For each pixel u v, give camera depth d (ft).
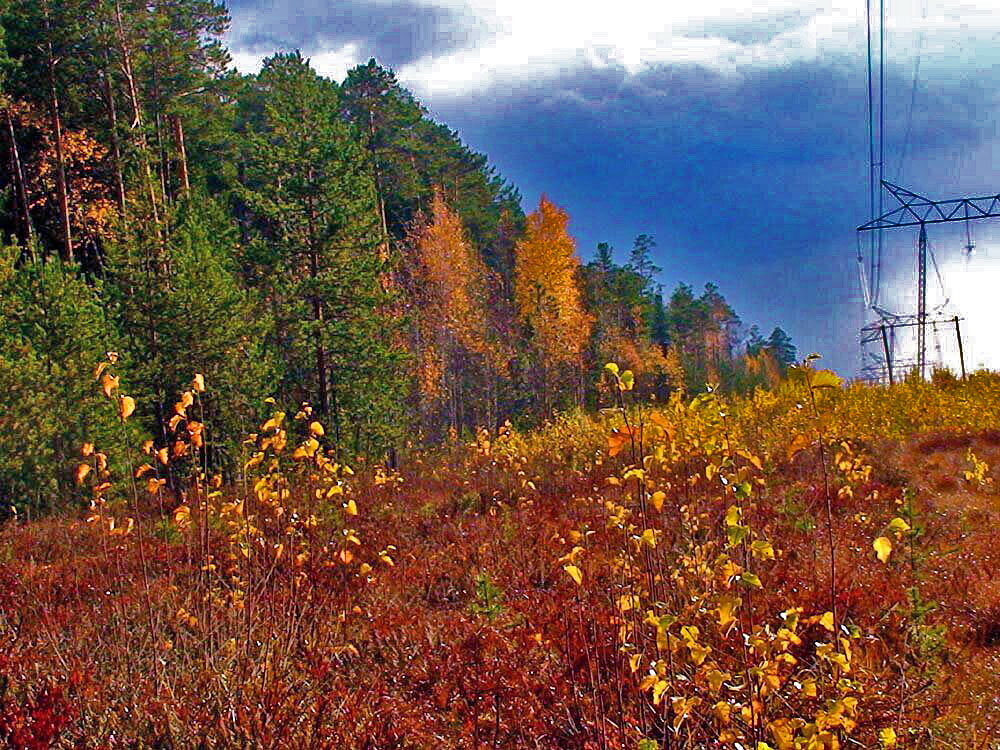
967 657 17.12
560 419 67.51
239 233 113.70
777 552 23.54
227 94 151.12
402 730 15.11
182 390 70.49
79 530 38.96
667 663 14.21
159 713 15.01
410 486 51.75
